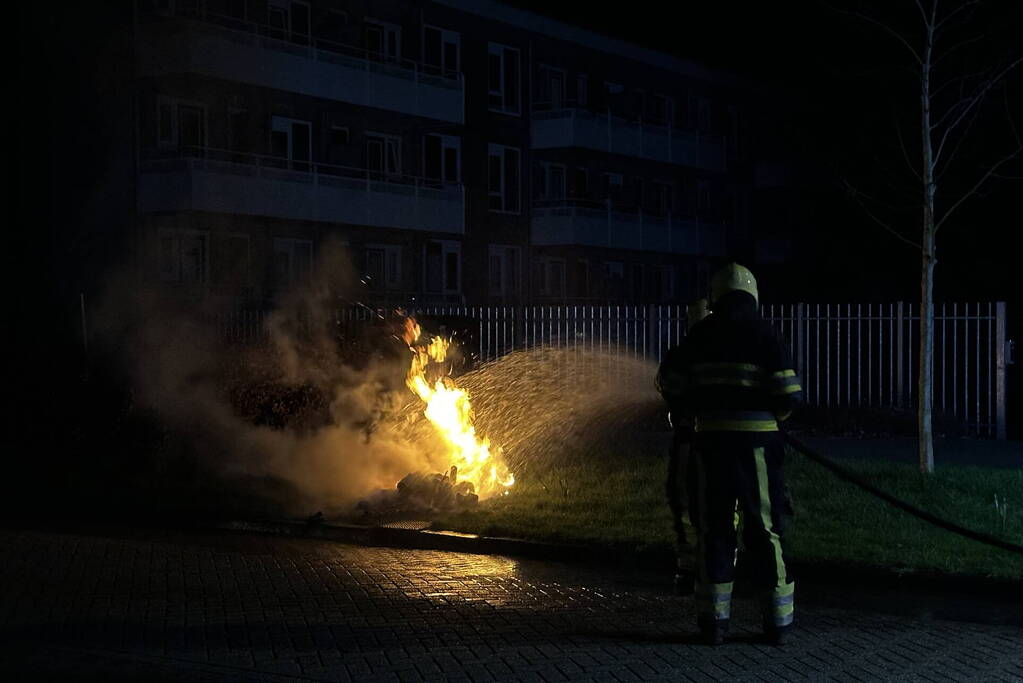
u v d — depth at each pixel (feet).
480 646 22.76
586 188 138.10
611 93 138.41
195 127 97.35
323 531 36.06
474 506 37.55
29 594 27.61
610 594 27.55
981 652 22.31
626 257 142.20
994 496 37.04
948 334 112.78
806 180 153.89
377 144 112.88
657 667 21.27
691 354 23.73
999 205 118.32
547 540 32.58
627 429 61.52
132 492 42.06
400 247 113.80
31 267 94.99
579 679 20.52
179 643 23.00
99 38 94.02
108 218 94.07
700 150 147.13
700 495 23.12
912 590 27.76
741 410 23.09
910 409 65.31
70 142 94.94
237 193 94.17
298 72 99.55
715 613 22.74
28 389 54.80
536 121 128.88
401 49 113.91
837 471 23.75
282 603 26.61
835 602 26.61
